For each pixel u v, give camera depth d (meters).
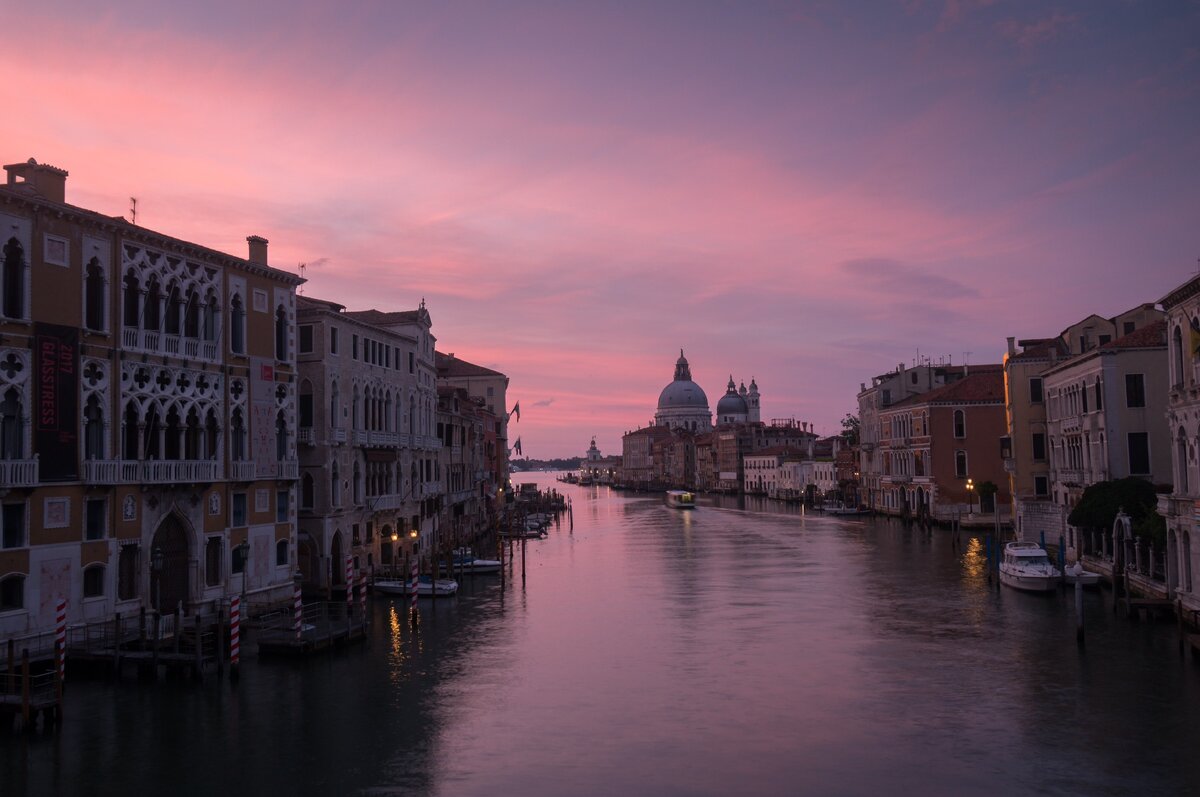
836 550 69.69
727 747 23.02
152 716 25.88
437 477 64.69
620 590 50.31
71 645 29.67
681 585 52.03
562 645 35.22
